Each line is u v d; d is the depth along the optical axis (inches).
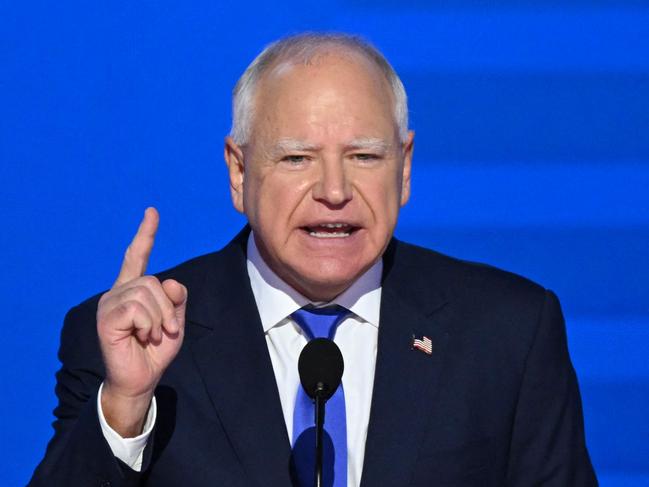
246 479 239.0
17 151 359.6
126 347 220.8
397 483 241.0
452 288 264.4
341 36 245.8
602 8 366.9
